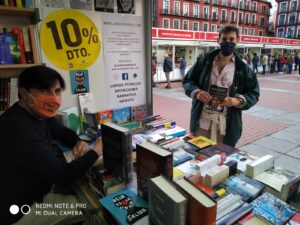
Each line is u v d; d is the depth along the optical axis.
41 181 1.21
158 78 11.57
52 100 1.10
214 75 1.93
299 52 21.16
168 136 1.83
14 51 1.67
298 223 0.90
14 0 1.62
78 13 2.00
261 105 6.25
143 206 1.05
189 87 2.05
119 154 1.19
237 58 1.86
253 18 33.09
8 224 1.16
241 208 0.98
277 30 37.12
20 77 1.09
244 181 1.20
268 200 1.04
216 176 1.15
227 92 1.82
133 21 2.30
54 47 1.94
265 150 3.38
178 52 12.91
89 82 2.18
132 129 2.00
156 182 0.86
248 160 1.43
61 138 1.65
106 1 2.12
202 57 2.06
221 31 1.83
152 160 1.00
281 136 3.94
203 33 12.75
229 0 29.05
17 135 1.04
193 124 2.10
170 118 4.96
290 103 6.46
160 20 23.77
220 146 1.64
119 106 2.42
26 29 1.70
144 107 2.60
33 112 1.14
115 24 2.21
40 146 1.08
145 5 2.34
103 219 1.11
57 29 1.93
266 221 0.92
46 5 1.86
